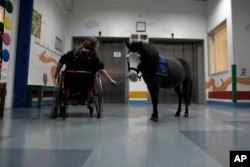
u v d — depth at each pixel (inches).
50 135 62.1
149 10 289.4
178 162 38.5
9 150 45.7
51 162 37.9
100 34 283.7
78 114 121.8
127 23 286.7
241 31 218.2
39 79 195.3
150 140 56.6
